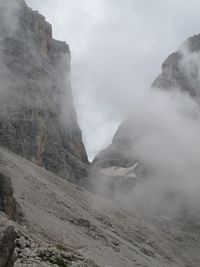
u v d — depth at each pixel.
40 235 101.62
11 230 33.22
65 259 56.44
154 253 182.00
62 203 159.38
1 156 180.00
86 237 130.25
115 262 116.62
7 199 94.06
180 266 192.38
